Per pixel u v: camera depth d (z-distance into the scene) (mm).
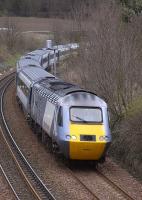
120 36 36406
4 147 33688
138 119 30281
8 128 39906
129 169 29266
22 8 168375
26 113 42594
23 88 45281
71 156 28375
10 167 28875
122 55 34438
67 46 73688
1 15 162250
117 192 24656
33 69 48250
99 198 23516
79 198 23484
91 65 37531
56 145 29938
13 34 120312
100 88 35094
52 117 30266
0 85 66250
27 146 34156
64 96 29531
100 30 38531
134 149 30000
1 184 25391
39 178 26250
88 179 26969
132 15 42562
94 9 55781
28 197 23312
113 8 43094
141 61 36188
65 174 27688
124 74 34219
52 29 120500
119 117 34031
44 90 34438
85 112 28875
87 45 43250
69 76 53656
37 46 125500
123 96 34438
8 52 111375
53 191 24438
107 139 28375
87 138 28078
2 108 49094
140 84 35188
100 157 28641
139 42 37469
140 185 26078
